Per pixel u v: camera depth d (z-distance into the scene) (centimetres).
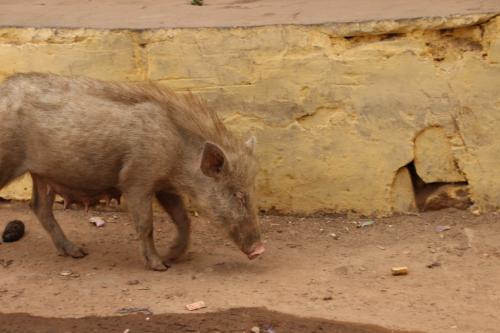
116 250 1034
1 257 1007
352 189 1110
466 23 1064
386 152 1095
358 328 802
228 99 1109
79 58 1130
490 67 1072
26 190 1180
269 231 1086
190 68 1108
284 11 1240
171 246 996
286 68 1091
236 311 834
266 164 1120
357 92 1086
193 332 793
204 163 924
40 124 945
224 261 994
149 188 948
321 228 1092
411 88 1081
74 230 1102
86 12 1312
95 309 848
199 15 1236
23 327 812
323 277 934
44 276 945
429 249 1010
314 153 1108
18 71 1152
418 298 876
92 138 933
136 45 1116
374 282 920
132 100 945
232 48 1095
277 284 912
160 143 935
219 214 946
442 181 1108
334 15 1160
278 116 1104
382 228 1082
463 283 916
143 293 888
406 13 1128
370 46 1079
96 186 973
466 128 1086
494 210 1098
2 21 1211
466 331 800
